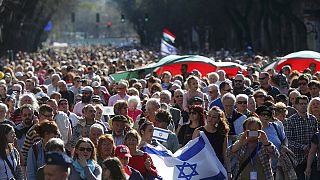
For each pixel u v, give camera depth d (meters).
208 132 23.20
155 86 34.94
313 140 25.33
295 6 134.88
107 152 20.58
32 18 174.62
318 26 123.44
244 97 26.33
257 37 140.62
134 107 29.53
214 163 22.97
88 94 32.03
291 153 24.81
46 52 181.12
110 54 115.81
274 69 45.25
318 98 26.58
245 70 46.69
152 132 23.11
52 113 24.44
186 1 148.38
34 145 21.55
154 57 86.94
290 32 128.12
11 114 29.67
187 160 22.94
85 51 164.50
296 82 36.00
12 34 135.38
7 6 119.88
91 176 18.86
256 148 22.61
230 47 176.25
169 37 67.88
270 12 129.25
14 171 21.69
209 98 32.62
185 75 44.47
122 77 48.94
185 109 30.73
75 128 25.94
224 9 139.50
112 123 24.22
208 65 47.06
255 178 22.58
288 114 28.50
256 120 22.52
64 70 50.31
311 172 25.61
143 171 21.34
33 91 38.31
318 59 45.81
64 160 14.57
